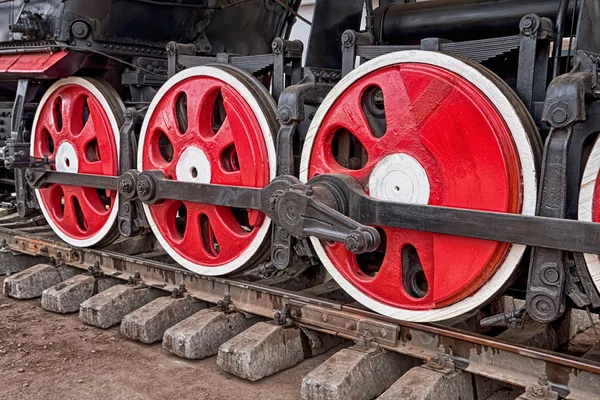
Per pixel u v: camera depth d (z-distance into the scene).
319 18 3.16
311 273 3.70
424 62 2.54
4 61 4.24
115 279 4.09
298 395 2.83
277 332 3.02
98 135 3.95
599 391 2.29
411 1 3.68
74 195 4.14
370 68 2.70
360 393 2.65
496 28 3.02
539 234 2.22
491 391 2.78
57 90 4.21
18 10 4.00
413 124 2.58
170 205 3.58
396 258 2.71
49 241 4.40
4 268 4.68
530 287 2.34
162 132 3.64
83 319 3.69
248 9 4.42
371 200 2.64
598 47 2.60
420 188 2.58
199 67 3.33
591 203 2.21
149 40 4.09
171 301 3.48
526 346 2.46
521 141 2.32
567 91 2.18
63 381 2.98
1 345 3.40
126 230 3.78
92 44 3.83
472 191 2.44
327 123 2.88
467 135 2.43
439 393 2.48
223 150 3.28
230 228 3.32
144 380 2.99
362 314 2.89
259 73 3.40
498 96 2.36
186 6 4.05
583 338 3.38
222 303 3.32
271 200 2.83
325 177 2.77
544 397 2.31
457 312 2.56
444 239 2.53
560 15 2.58
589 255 2.21
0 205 5.05
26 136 4.43
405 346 2.76
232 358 2.93
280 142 3.01
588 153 2.35
